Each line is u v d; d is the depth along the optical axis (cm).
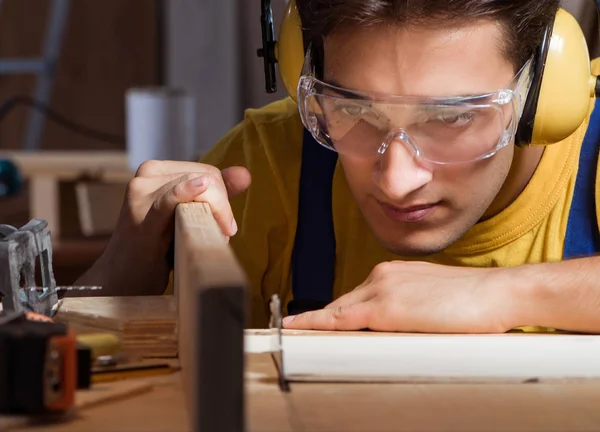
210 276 60
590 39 161
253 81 428
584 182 143
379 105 111
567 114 118
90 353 78
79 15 433
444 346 96
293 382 82
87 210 311
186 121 317
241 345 58
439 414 74
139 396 78
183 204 110
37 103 392
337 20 109
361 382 83
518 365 89
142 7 433
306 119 121
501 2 108
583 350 95
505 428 71
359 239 153
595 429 71
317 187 156
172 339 92
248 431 69
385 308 106
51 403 70
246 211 160
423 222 120
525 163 140
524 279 109
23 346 69
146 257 124
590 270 109
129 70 438
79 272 297
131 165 316
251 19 423
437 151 113
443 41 108
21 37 434
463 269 113
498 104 111
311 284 156
